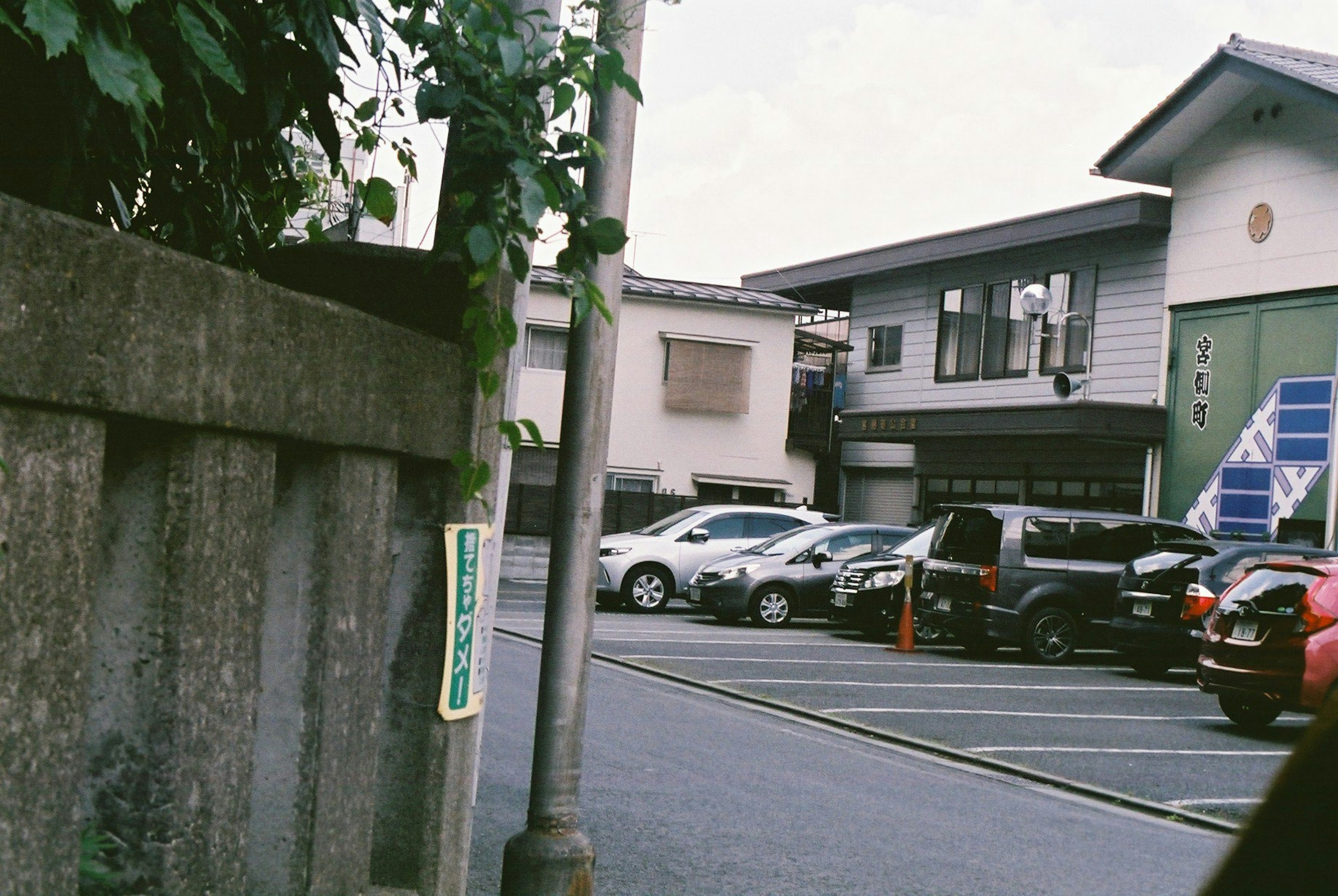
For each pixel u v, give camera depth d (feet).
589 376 14.34
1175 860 22.07
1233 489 67.72
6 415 6.55
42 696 6.88
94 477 7.22
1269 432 65.92
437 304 11.93
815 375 105.60
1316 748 3.15
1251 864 3.18
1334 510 61.98
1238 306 68.39
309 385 9.12
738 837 21.61
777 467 105.29
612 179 14.08
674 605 74.49
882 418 85.97
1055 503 79.66
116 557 8.00
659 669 43.80
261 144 11.48
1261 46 69.72
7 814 6.67
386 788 11.50
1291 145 66.08
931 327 90.84
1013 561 52.19
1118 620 49.26
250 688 8.77
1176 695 44.62
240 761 8.66
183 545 8.00
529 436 10.72
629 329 103.35
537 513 90.99
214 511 8.25
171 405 7.65
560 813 14.44
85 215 10.33
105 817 7.95
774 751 30.30
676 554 68.85
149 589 7.95
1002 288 84.53
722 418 104.63
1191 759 32.19
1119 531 53.72
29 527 6.74
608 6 13.25
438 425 11.36
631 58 14.06
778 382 105.40
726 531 70.85
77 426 7.05
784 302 104.68
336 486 9.77
